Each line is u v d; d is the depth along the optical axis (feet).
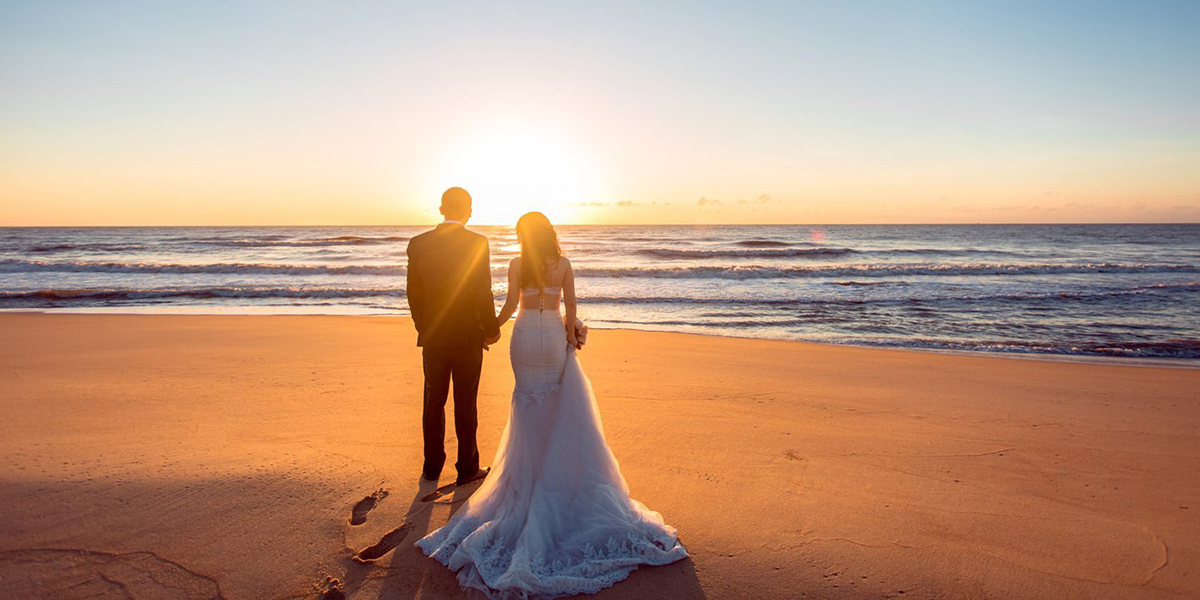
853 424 18.31
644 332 37.35
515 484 10.80
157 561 9.66
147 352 28.86
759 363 28.19
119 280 77.05
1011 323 45.44
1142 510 12.34
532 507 10.25
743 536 10.93
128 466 13.21
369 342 32.30
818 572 9.74
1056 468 14.74
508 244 185.57
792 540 10.80
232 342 32.01
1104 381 25.20
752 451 15.66
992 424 18.52
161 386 21.77
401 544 10.49
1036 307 53.26
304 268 87.51
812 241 187.11
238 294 62.34
